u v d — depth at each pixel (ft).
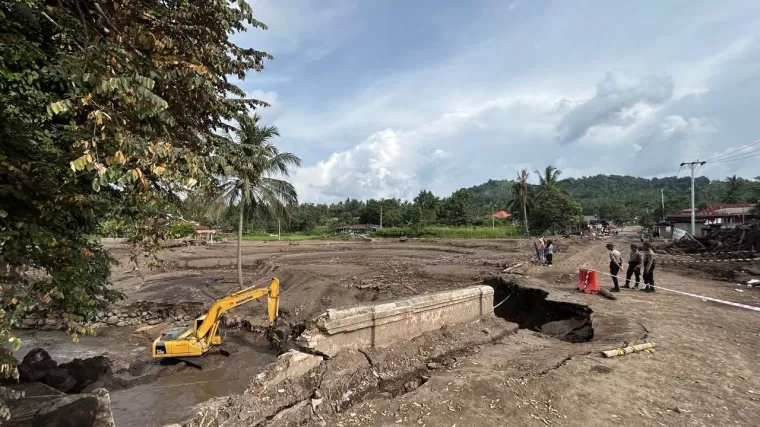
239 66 19.07
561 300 35.73
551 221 165.68
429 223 211.82
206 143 19.20
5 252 11.66
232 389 30.55
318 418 13.76
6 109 12.55
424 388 15.51
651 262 39.34
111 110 11.87
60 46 13.73
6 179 12.52
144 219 20.06
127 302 55.93
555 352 20.48
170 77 14.76
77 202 14.20
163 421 24.84
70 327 14.34
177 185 15.80
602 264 64.44
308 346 16.44
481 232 162.50
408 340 20.33
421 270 64.44
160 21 15.52
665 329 24.82
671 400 14.83
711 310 30.55
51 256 14.06
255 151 55.26
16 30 12.09
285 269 70.33
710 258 66.74
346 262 84.33
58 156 14.12
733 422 13.30
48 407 12.26
